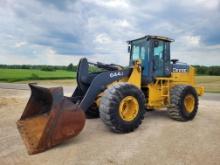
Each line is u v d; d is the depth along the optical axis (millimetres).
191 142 5117
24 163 4070
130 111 5828
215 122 6957
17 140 5211
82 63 6473
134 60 7008
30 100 5238
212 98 13625
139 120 5914
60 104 4785
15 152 4531
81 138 5324
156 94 7184
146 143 5035
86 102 5871
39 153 4477
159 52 7301
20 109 8992
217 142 5129
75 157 4309
